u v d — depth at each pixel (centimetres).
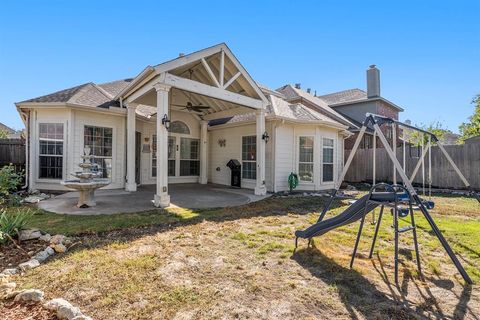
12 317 234
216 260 371
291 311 254
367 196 375
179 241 445
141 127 1160
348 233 515
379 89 1955
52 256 371
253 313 249
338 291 293
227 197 903
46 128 931
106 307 253
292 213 688
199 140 1380
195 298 272
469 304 273
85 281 300
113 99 1036
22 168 1063
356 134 1741
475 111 2086
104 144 1002
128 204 736
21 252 378
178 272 330
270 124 1079
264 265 360
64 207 687
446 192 1130
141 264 347
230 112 1151
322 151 1135
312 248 425
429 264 369
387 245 450
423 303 274
